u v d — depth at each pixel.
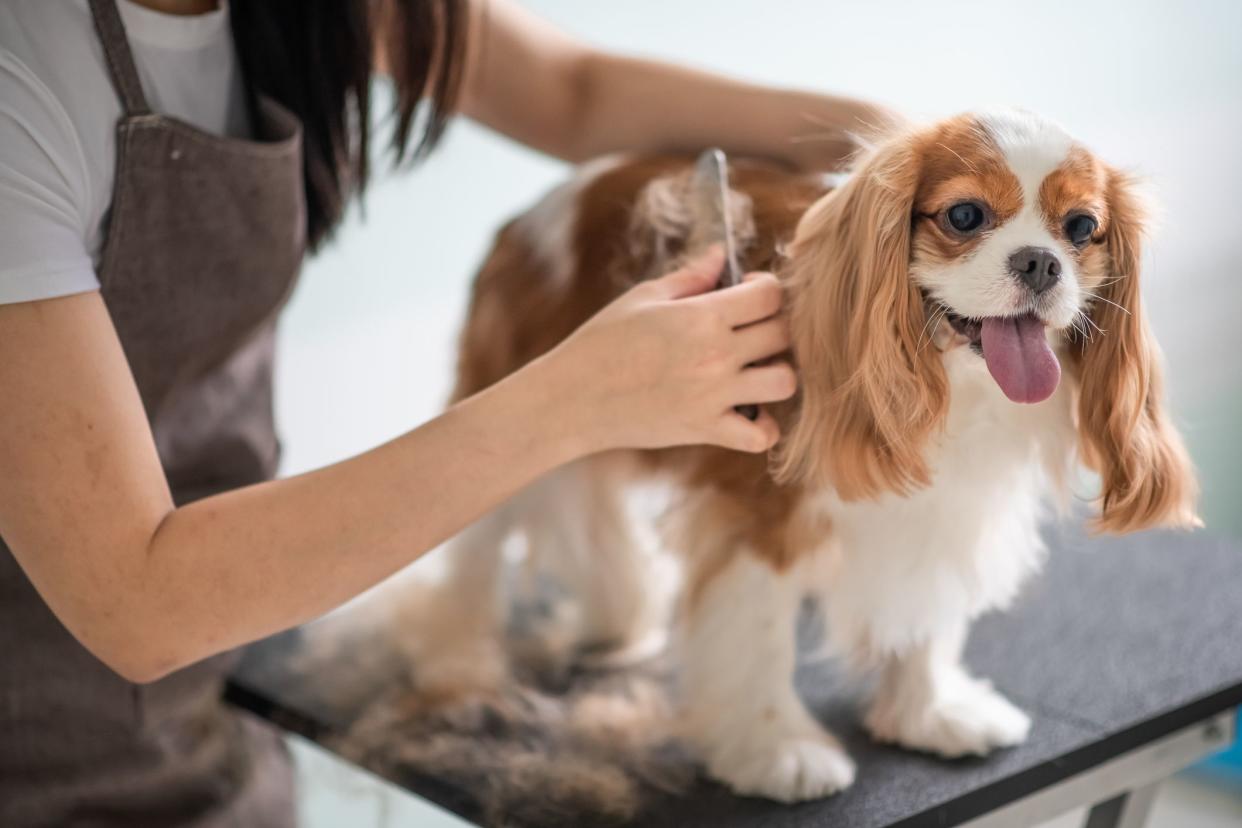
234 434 1.19
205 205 1.03
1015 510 1.08
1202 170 1.91
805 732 1.09
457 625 1.37
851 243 0.93
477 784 1.10
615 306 0.89
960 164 0.88
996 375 0.87
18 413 0.80
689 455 1.16
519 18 1.39
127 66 0.96
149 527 0.84
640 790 1.07
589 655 1.39
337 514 0.84
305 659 1.38
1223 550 1.50
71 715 1.13
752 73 2.13
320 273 2.26
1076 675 1.21
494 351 1.33
